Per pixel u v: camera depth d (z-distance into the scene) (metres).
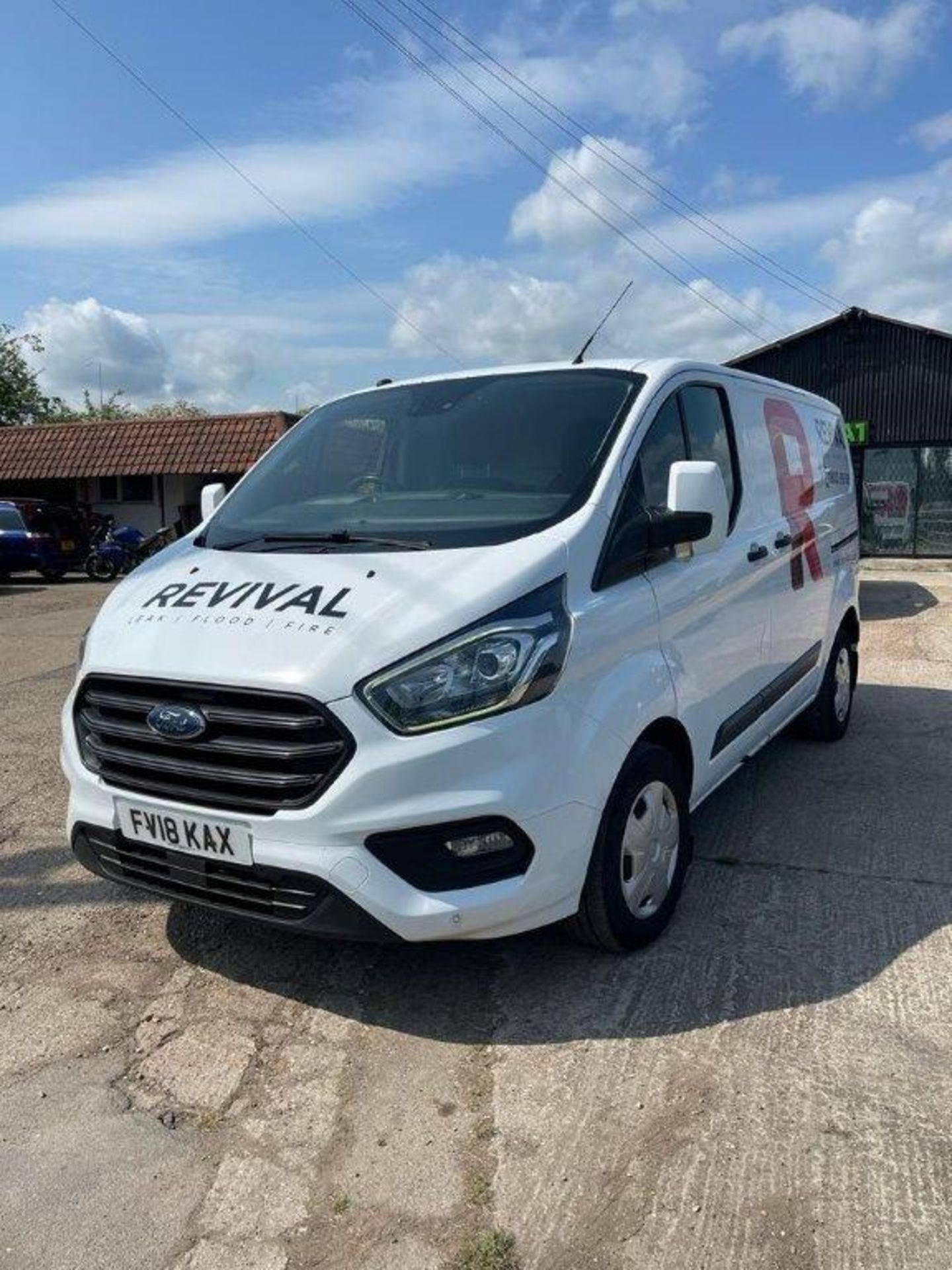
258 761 2.84
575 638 2.97
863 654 9.10
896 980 3.25
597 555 3.20
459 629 2.80
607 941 3.31
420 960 3.46
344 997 3.27
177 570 3.53
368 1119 2.69
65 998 3.34
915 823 4.67
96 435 26.11
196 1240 2.31
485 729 2.77
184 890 3.08
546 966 3.39
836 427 6.27
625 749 3.14
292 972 3.44
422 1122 2.67
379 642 2.79
